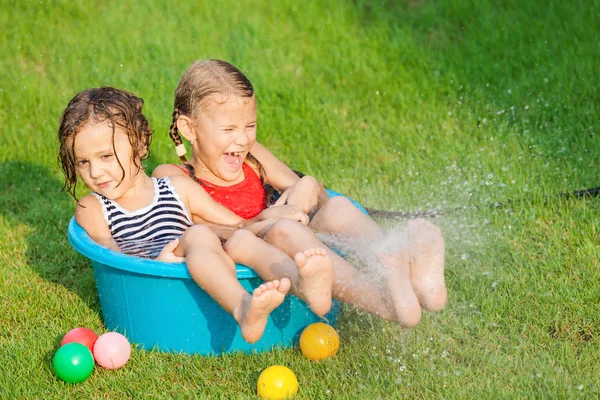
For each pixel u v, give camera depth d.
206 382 2.78
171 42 6.17
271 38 6.23
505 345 2.94
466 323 3.08
